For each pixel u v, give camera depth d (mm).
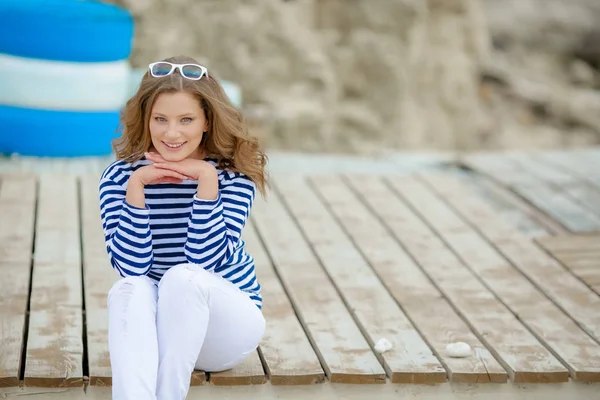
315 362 5402
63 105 9883
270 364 5332
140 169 4535
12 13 9516
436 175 9922
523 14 19156
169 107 4508
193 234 4535
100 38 9820
